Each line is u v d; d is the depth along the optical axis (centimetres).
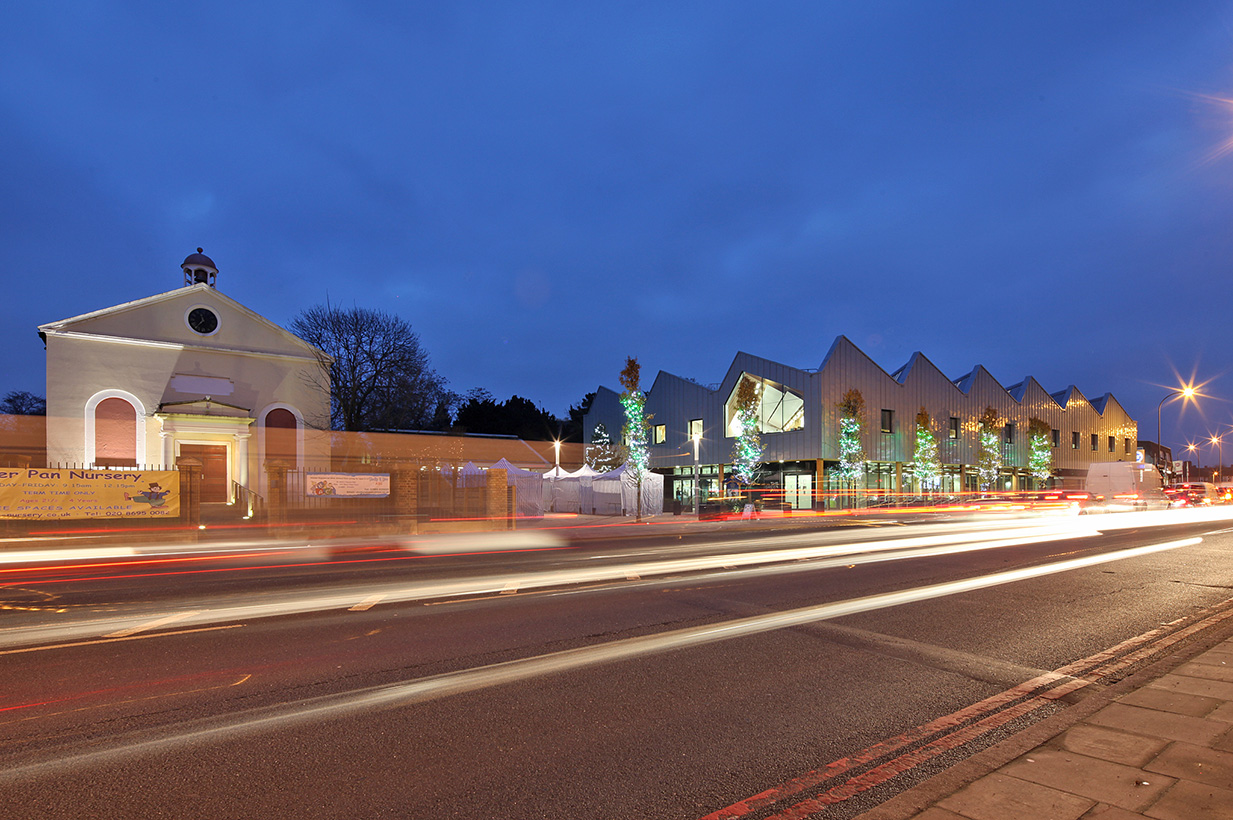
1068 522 2584
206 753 416
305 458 2955
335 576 1158
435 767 397
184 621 782
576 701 509
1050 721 451
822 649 655
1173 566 1240
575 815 342
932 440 3728
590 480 3506
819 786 373
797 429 3528
